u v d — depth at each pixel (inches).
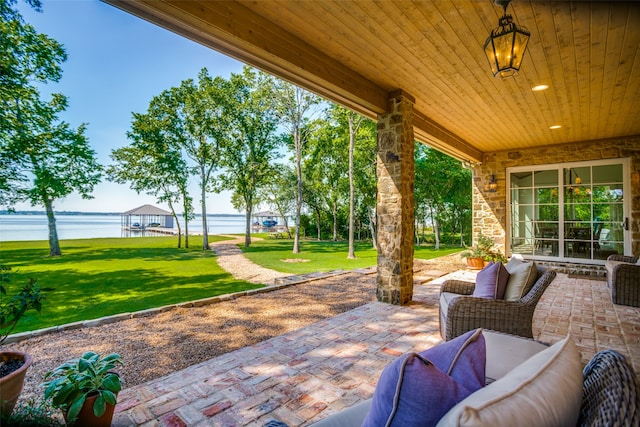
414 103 180.9
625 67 142.2
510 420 24.5
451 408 29.6
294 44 119.3
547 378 30.7
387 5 101.7
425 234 795.4
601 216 269.1
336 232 823.7
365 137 564.1
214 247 647.1
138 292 228.5
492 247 315.6
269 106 574.6
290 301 186.2
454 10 104.0
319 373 97.4
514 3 99.3
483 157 322.7
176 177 610.5
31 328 151.9
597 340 123.5
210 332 136.8
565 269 271.7
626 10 102.3
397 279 172.2
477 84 162.2
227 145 623.2
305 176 730.8
